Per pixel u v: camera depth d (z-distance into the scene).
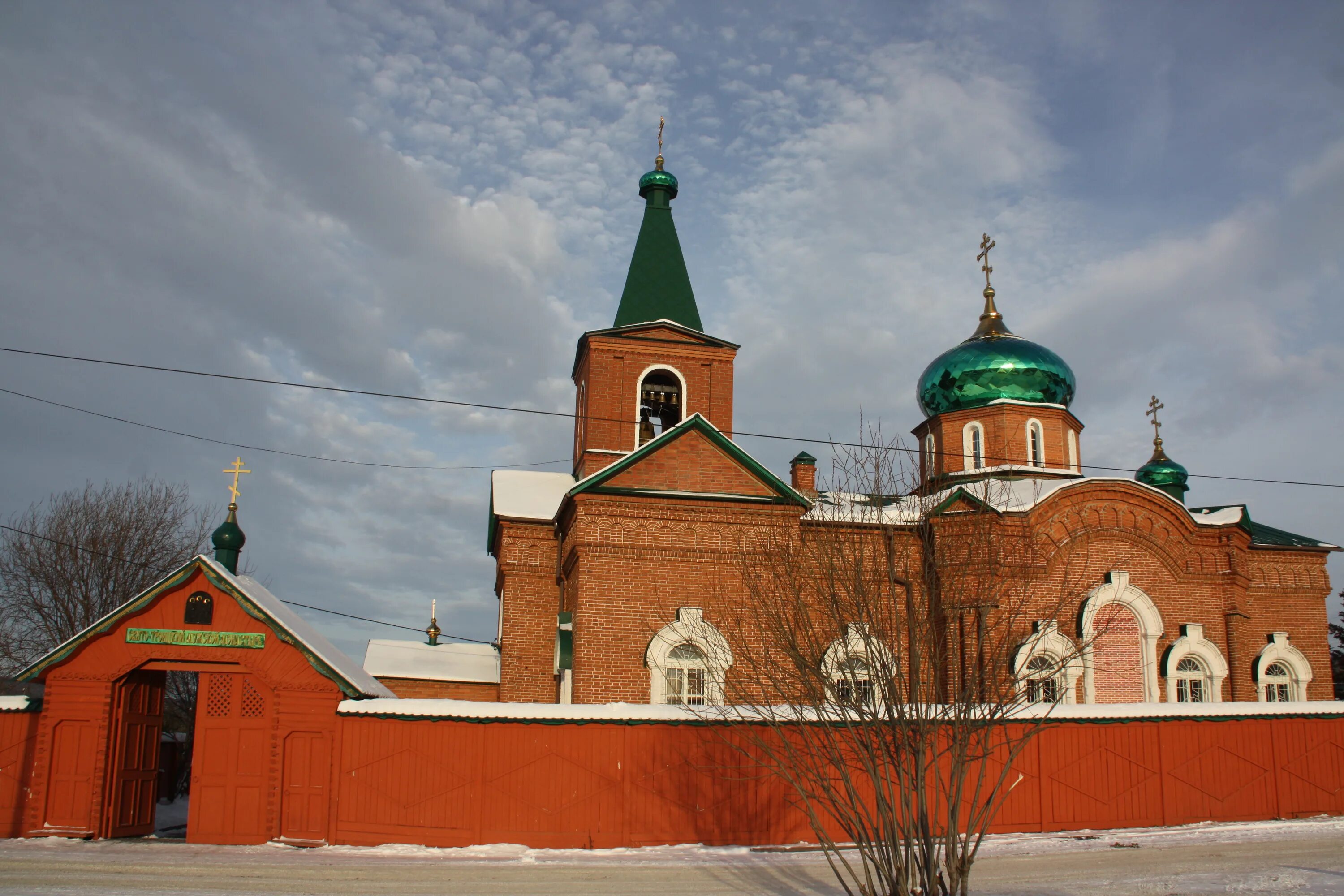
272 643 19.56
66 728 19.39
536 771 19.03
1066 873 16.17
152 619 19.56
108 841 19.12
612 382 31.78
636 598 24.84
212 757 19.47
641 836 18.92
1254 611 29.69
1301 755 21.98
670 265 34.38
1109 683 26.59
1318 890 14.67
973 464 34.69
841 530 16.39
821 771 14.46
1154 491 27.89
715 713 19.55
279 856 17.86
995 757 20.30
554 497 30.84
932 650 14.45
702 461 25.97
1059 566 26.84
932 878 12.12
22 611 37.59
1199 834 19.94
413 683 30.11
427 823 18.80
